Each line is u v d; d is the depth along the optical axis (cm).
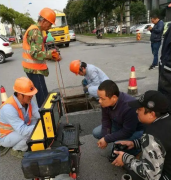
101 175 216
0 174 231
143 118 141
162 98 132
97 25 3284
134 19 3800
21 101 228
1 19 2805
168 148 126
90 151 259
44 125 167
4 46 1002
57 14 1420
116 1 1955
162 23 558
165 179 140
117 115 205
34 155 154
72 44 1875
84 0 2697
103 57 904
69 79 597
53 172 156
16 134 240
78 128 201
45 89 333
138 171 141
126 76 566
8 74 746
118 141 210
